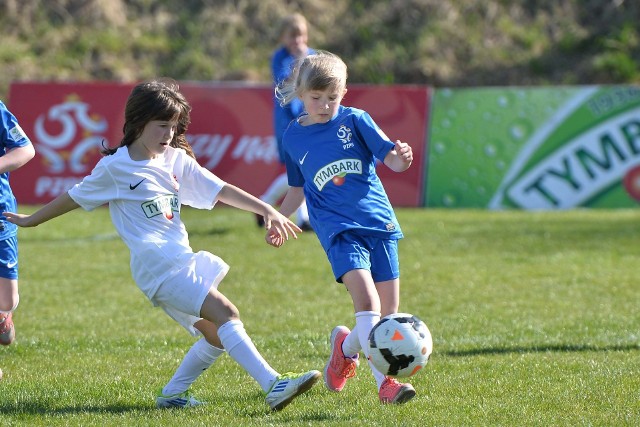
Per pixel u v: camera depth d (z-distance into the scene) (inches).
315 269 1339.8
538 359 788.6
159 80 637.9
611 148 2186.3
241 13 3166.8
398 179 2225.6
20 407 644.1
